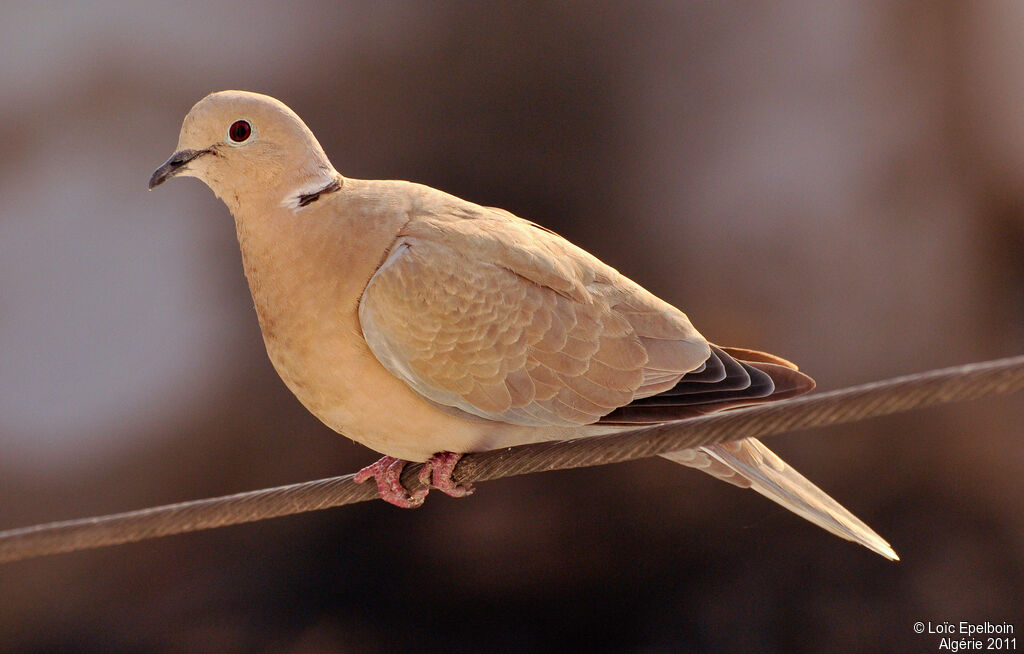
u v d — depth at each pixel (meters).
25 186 16.50
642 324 5.71
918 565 14.94
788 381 5.69
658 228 16.98
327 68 17.20
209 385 15.88
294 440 15.67
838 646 14.60
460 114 17.12
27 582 14.55
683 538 15.10
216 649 14.49
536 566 14.97
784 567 15.01
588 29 17.27
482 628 14.87
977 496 15.10
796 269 16.77
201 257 16.47
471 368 5.49
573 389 5.57
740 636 14.71
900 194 17.09
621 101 17.27
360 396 5.57
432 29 17.22
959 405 15.26
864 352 16.48
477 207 5.87
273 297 5.62
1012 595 14.62
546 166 17.09
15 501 15.32
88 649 14.45
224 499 5.24
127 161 16.83
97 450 15.59
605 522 15.04
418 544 15.05
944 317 16.61
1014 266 16.77
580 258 5.82
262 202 5.70
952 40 17.38
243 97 5.78
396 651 14.70
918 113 17.30
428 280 5.44
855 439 15.32
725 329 16.55
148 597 14.74
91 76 17.00
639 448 4.75
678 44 17.50
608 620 14.84
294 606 14.87
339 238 5.54
